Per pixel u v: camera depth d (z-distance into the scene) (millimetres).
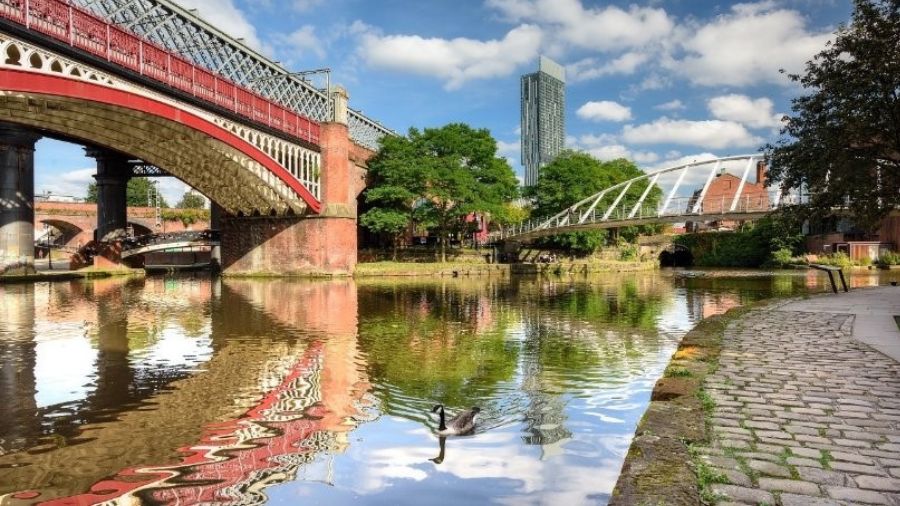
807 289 32812
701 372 8508
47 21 20781
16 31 19531
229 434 8164
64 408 9461
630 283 40062
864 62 15539
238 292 31484
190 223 70938
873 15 15320
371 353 13852
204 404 9633
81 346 14953
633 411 8992
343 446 7629
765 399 7180
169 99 28203
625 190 61312
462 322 19375
